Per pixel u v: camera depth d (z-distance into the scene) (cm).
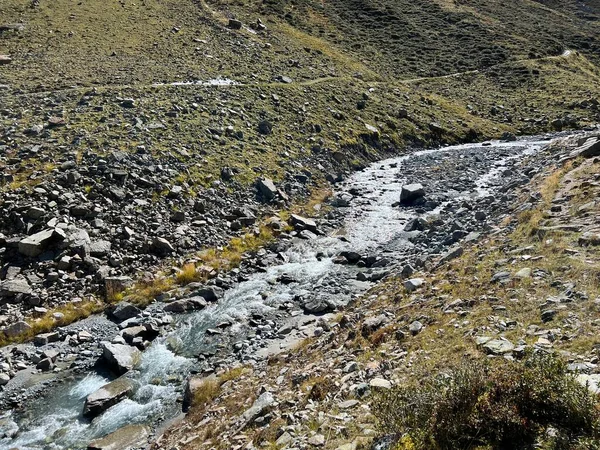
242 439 1016
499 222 2039
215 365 1559
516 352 930
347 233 2714
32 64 4538
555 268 1288
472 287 1362
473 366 795
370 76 6544
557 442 639
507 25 10538
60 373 1555
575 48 9975
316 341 1505
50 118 3172
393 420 781
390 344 1199
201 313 1902
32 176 2453
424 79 7269
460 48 8731
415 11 10394
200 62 5228
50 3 6419
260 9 8375
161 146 3086
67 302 1891
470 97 6744
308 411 1016
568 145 3675
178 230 2414
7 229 2111
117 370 1548
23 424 1326
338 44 7900
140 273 2120
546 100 6725
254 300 1989
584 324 979
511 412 680
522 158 4084
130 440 1223
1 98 3544
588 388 711
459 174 3728
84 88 3944
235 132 3600
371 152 4381
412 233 2616
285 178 3300
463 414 704
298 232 2691
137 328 1759
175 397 1416
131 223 2364
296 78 5347
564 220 1647
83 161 2689
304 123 4194
